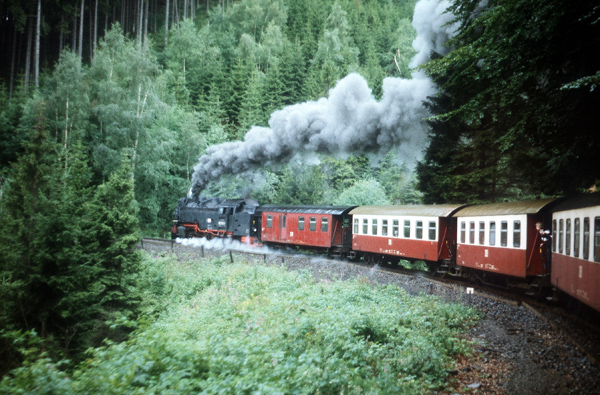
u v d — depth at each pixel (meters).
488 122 21.17
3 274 11.90
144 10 97.31
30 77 61.97
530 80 13.74
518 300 15.00
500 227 16.91
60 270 12.37
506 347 10.18
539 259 15.13
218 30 89.69
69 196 13.45
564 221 13.23
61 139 41.19
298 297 14.95
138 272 16.19
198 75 70.12
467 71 14.17
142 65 45.50
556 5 11.29
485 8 14.12
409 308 13.61
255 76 67.88
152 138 45.97
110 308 14.55
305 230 28.59
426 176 25.56
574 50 12.51
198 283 20.06
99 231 14.91
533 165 20.19
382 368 8.36
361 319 10.88
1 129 44.84
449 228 20.80
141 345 7.88
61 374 6.09
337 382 6.99
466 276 20.25
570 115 13.96
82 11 67.75
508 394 7.52
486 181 23.42
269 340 9.33
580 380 7.68
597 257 10.49
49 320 12.12
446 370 8.73
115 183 16.22
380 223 24.44
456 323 12.21
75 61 44.22
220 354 7.70
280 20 94.38
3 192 14.34
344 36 93.00
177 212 39.84
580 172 16.98
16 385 5.89
